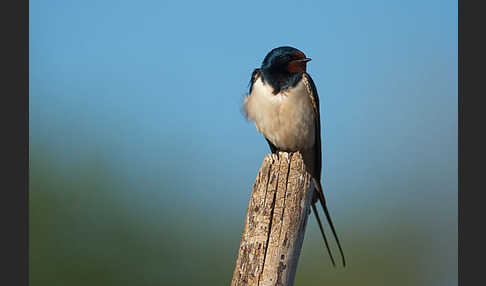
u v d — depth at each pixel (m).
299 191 8.16
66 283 15.65
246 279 7.98
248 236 8.16
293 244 8.03
